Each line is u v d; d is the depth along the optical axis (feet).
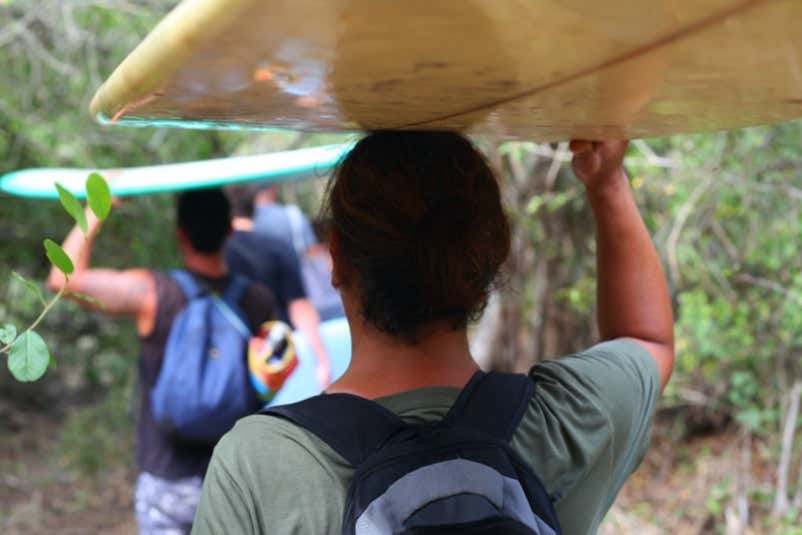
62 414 23.25
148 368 9.70
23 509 17.88
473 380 3.72
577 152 4.62
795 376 14.21
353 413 3.48
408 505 3.24
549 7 2.15
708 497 15.44
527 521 3.32
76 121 18.54
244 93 3.09
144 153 19.62
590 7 2.13
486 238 3.74
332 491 3.36
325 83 2.96
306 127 3.98
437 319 3.69
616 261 4.67
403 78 2.90
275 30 2.37
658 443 17.66
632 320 4.60
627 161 11.81
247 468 3.38
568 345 16.78
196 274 9.80
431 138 3.84
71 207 4.15
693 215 12.80
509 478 3.43
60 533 17.15
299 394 13.93
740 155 11.62
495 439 3.55
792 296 12.10
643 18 2.19
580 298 15.31
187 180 10.19
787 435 13.92
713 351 13.82
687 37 2.33
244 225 14.67
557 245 15.80
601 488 3.85
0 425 22.30
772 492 14.49
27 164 19.08
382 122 3.67
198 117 3.61
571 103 3.25
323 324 16.20
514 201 15.35
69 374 24.62
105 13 16.92
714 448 16.66
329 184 3.90
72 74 17.69
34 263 21.26
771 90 2.98
